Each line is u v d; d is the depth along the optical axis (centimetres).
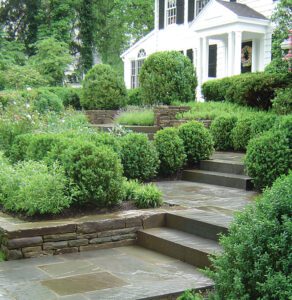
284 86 1054
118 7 3070
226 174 772
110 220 518
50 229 486
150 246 512
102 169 557
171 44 1898
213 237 484
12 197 550
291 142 626
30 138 733
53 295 368
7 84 1741
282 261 246
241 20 1406
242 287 255
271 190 278
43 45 2094
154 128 1067
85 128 854
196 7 1778
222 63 1661
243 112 1057
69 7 2572
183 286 387
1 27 2591
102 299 358
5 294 370
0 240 487
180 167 832
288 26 1305
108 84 1358
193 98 1271
